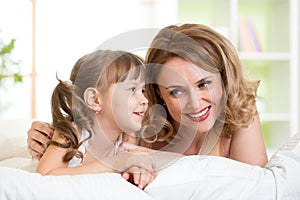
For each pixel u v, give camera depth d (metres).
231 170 0.78
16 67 2.82
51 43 2.90
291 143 0.92
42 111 2.89
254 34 2.87
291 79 2.82
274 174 0.81
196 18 2.96
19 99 2.85
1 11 2.84
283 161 0.85
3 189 0.65
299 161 0.88
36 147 0.96
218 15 2.94
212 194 0.74
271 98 3.03
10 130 1.35
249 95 1.08
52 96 0.83
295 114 2.81
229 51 1.01
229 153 1.11
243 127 1.05
